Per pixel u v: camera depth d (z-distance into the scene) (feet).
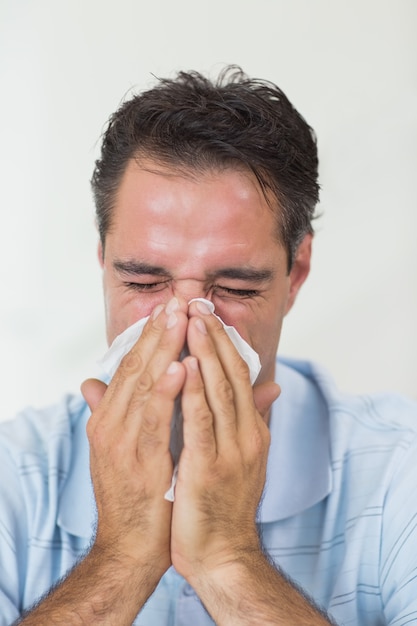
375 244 9.56
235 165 4.37
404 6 9.39
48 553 5.12
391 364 9.60
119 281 4.56
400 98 9.46
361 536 5.03
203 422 4.30
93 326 9.72
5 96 9.71
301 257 5.22
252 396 4.44
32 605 4.53
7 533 5.07
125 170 4.53
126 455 4.40
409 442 5.30
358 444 5.36
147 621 4.91
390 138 9.51
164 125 4.44
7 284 9.77
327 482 5.18
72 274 9.74
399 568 4.88
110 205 4.61
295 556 5.08
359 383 9.64
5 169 9.77
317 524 5.16
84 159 9.71
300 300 9.64
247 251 4.41
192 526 4.35
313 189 4.89
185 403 4.32
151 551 4.42
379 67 9.46
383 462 5.25
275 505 5.12
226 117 4.42
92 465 4.51
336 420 5.42
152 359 4.35
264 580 4.33
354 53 9.46
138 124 4.53
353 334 9.61
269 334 4.71
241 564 4.34
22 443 5.47
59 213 9.74
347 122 9.51
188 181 4.35
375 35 9.43
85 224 9.70
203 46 9.52
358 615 4.98
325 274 9.60
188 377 4.29
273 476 5.17
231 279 4.44
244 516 4.42
